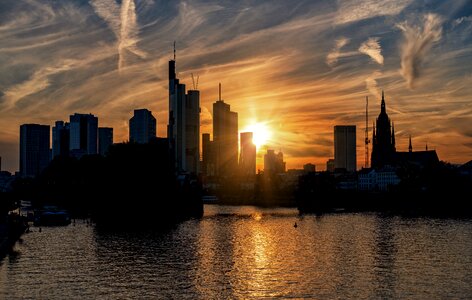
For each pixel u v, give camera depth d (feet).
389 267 391.45
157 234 613.52
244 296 308.40
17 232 555.28
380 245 506.48
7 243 480.23
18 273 373.81
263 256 445.37
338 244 517.55
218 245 515.50
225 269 387.34
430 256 437.99
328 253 458.91
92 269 387.34
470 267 389.80
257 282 344.08
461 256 437.58
